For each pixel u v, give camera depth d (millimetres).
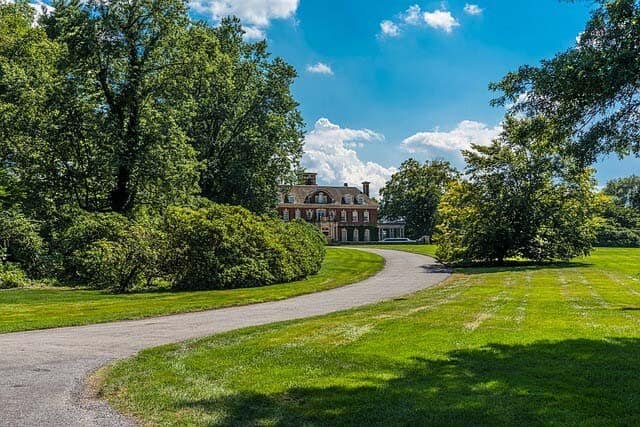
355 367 7312
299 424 5250
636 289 19016
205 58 32188
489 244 33969
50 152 29547
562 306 13859
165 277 22078
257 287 22172
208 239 22188
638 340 8938
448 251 34938
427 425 5125
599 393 6031
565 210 33719
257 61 44000
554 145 10672
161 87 30594
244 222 23875
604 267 31469
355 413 5484
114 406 5949
